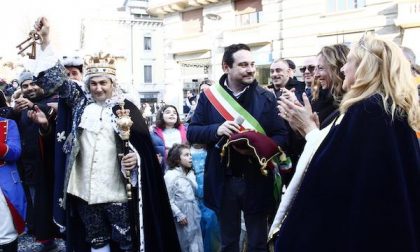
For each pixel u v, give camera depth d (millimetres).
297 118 2385
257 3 17000
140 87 39531
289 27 15570
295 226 1926
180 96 21203
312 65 4188
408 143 1800
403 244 1695
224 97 3176
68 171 3109
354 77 2020
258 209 3061
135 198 3166
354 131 1820
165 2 20422
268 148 2879
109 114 3199
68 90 3270
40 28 3223
